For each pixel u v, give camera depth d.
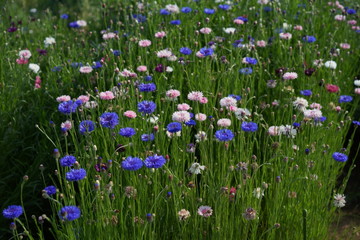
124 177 2.75
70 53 3.52
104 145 2.85
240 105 3.07
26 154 3.04
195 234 2.58
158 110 3.03
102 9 4.10
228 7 3.68
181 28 3.56
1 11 3.92
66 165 2.54
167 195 2.57
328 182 2.85
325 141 2.97
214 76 3.21
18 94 3.18
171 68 3.14
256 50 3.31
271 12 3.80
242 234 2.65
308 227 2.71
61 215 2.43
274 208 2.65
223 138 2.60
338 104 3.30
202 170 2.71
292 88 3.16
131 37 3.47
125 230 2.56
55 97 3.22
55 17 4.34
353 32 3.75
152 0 3.90
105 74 3.30
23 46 3.76
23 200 2.94
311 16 3.77
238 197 2.59
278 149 2.74
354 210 3.07
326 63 3.22
